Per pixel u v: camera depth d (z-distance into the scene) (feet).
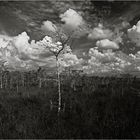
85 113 53.67
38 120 48.14
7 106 63.52
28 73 172.96
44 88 124.67
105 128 43.45
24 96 85.30
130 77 154.30
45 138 38.01
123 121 47.03
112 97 79.61
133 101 69.36
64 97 77.82
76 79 139.13
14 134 39.22
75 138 38.37
